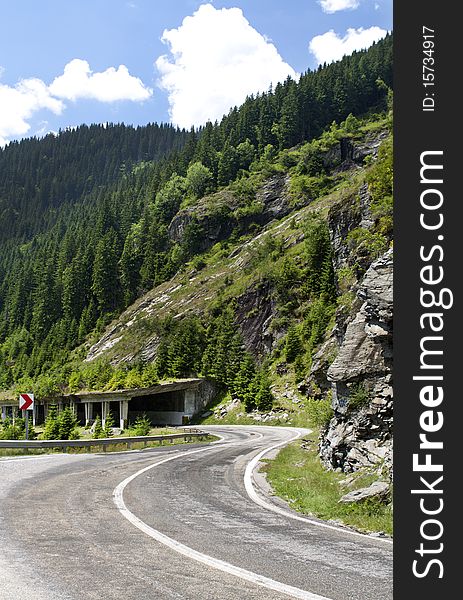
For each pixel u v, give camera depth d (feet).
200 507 36.24
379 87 558.97
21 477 47.47
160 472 55.11
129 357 300.40
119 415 240.94
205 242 418.31
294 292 261.44
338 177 431.84
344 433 53.11
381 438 49.24
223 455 75.97
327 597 18.02
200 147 557.33
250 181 457.27
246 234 410.93
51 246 561.02
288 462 66.13
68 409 120.57
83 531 27.37
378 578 20.54
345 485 45.68
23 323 498.69
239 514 34.19
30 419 252.62
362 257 81.76
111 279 434.71
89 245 479.82
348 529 30.40
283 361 232.53
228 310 280.31
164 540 25.81
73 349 406.41
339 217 150.71
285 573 20.72
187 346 259.80
